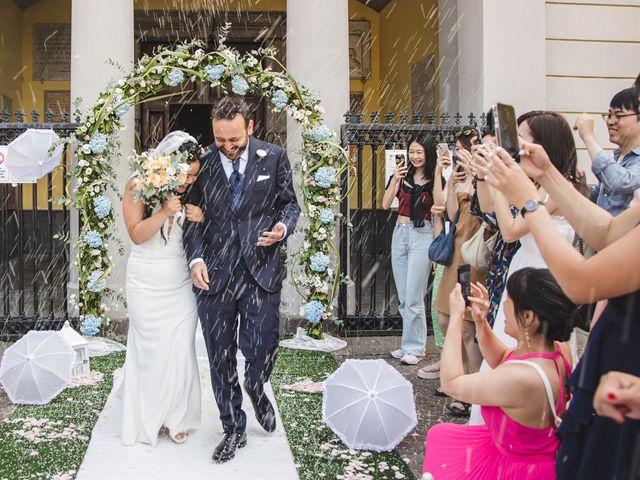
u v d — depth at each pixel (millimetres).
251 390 4797
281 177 4879
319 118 7688
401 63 14805
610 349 2148
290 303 8477
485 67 9016
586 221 2377
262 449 4680
